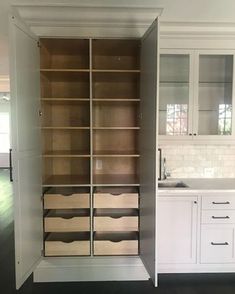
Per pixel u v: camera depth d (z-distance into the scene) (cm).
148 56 222
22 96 207
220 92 296
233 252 268
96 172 300
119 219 262
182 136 284
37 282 262
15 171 196
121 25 253
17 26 198
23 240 209
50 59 288
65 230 261
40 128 250
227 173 316
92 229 262
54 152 283
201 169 314
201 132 296
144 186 240
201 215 264
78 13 244
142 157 249
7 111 1073
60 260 262
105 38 251
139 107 275
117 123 301
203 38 278
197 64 280
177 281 265
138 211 270
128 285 259
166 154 311
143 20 250
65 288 253
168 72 291
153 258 210
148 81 223
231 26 271
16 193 197
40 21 246
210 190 263
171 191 261
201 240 266
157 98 199
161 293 247
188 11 240
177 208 263
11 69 191
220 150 314
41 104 256
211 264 269
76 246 263
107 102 291
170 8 235
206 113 296
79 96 297
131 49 277
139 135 271
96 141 300
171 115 292
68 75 272
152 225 213
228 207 265
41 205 254
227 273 278
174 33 274
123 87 300
